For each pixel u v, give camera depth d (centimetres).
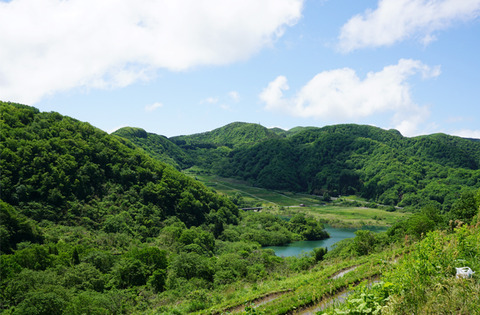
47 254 5706
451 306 735
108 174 12706
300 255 9900
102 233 9375
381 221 17788
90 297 3981
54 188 10206
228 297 3081
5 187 9250
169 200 13175
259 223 15300
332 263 5288
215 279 5584
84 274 5022
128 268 5450
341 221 17512
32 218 8956
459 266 942
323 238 14225
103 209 10938
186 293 4575
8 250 6588
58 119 13462
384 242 6012
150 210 11919
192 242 9575
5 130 10588
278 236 13200
